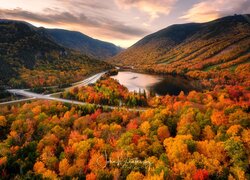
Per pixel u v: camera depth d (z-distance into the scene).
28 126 98.50
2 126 103.06
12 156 72.44
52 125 99.12
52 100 156.12
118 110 124.12
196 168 56.88
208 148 65.88
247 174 55.78
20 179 59.75
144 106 148.25
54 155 77.12
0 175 63.84
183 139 70.50
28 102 144.38
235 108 104.19
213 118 89.19
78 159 68.19
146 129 85.88
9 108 128.62
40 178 59.41
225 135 74.88
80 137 84.12
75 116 109.50
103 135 87.31
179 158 62.12
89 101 150.88
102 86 180.25
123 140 77.00
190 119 93.56
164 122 95.56
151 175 54.91
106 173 59.19
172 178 54.75
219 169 56.66
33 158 71.69
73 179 59.81
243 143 67.12
